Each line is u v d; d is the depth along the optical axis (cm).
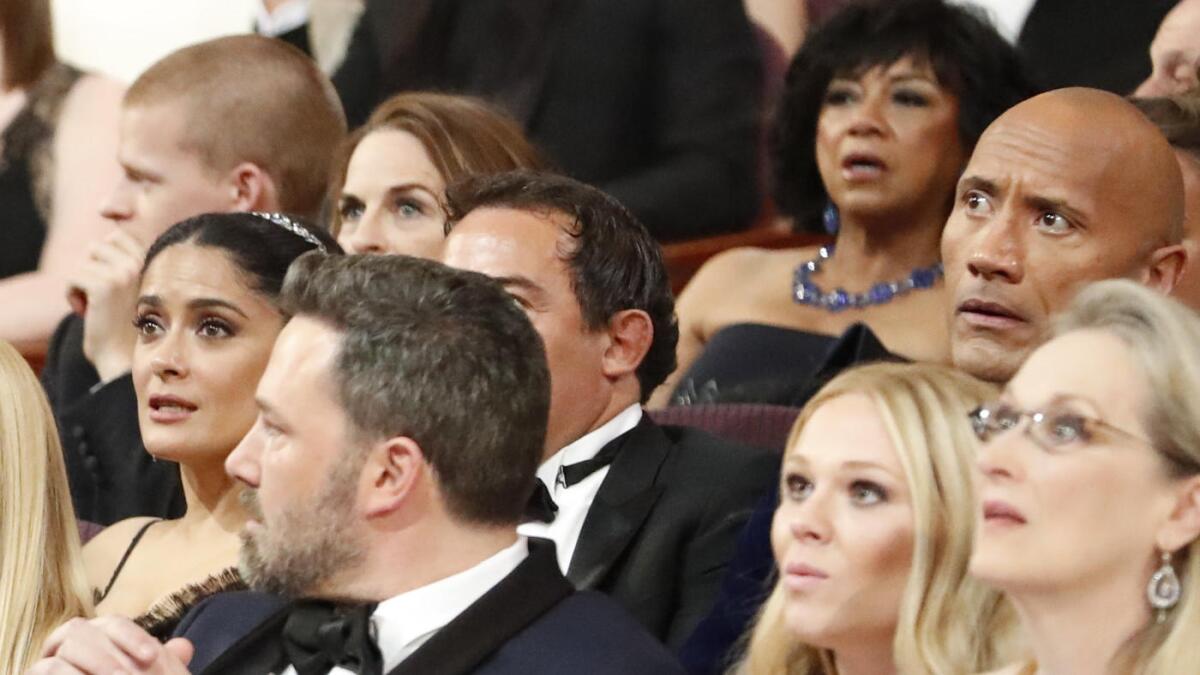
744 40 1586
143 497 1258
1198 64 1245
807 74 1341
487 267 1017
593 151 1633
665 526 1009
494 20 1688
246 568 803
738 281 1377
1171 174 976
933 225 1302
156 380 1066
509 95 1672
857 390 828
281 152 1398
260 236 1086
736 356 1291
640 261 1048
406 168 1258
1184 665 675
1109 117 972
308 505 786
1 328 1744
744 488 1021
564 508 1026
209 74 1394
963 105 1282
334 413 787
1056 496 691
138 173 1387
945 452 806
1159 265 975
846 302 1314
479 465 788
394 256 812
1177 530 686
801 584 812
